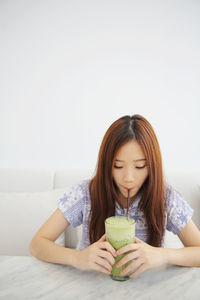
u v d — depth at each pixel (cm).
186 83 202
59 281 67
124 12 200
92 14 200
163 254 75
